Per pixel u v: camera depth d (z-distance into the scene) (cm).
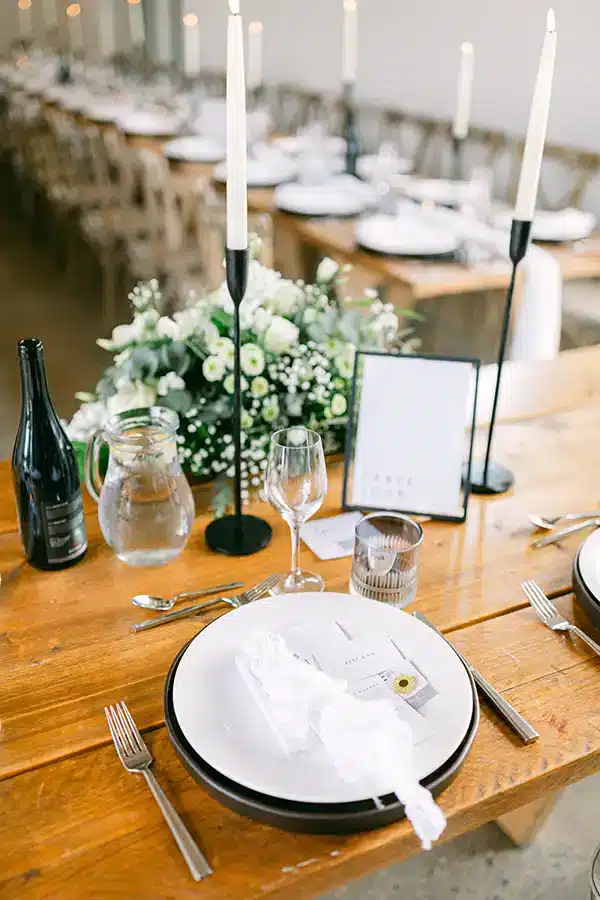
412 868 147
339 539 119
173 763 82
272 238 338
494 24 414
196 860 71
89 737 85
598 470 138
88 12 823
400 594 103
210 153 366
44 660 95
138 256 385
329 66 567
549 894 141
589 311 278
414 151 476
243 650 90
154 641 99
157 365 126
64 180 493
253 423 131
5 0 851
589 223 258
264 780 73
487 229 255
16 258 527
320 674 81
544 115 111
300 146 366
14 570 112
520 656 97
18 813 76
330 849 72
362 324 140
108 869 71
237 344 111
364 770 73
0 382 362
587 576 102
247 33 657
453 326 338
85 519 124
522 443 147
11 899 68
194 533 121
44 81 571
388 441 124
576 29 365
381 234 245
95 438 111
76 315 436
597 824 155
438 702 83
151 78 636
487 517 125
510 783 79
